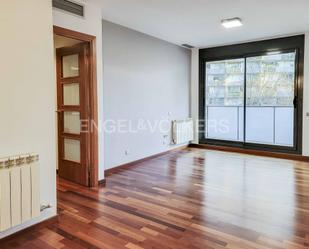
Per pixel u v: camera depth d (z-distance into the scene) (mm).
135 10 3844
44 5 2535
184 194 3486
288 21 4422
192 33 5188
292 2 3559
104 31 4293
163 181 4059
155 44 5492
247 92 6207
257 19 4297
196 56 6730
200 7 3729
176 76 6258
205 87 6770
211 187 3764
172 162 5281
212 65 6684
